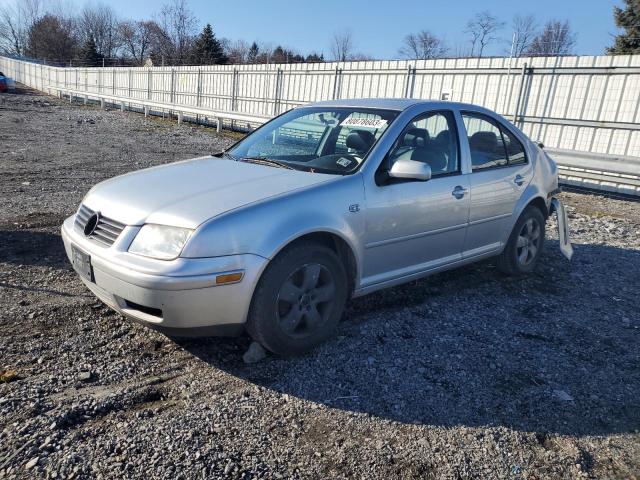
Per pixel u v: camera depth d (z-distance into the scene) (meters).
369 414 2.93
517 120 13.53
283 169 3.85
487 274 5.41
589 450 2.76
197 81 27.22
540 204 5.51
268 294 3.18
